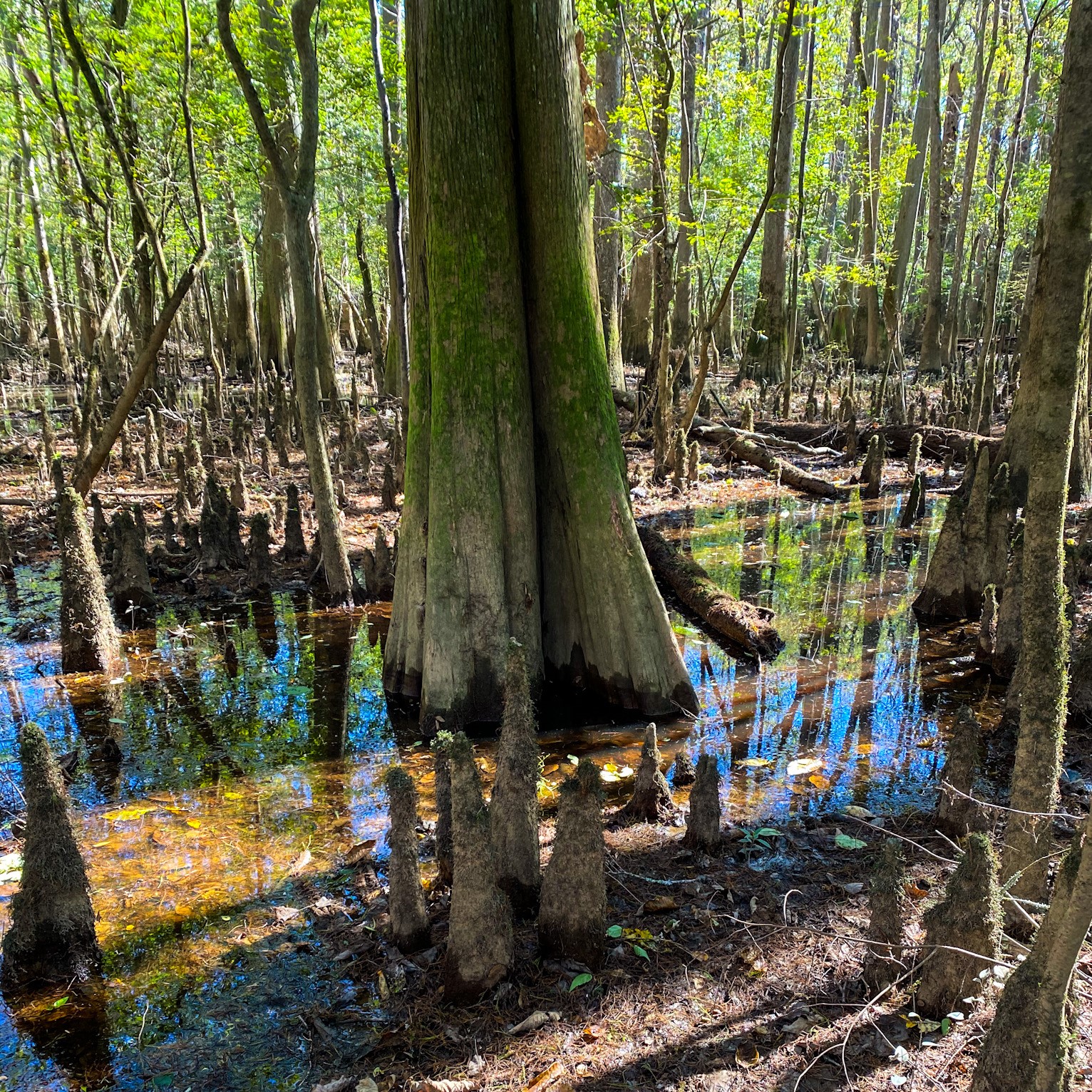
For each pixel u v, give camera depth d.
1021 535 6.17
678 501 11.34
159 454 12.88
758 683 5.67
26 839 2.96
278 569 8.57
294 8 5.89
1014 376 19.58
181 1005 2.81
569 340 5.34
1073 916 1.74
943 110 30.25
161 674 6.06
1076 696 4.56
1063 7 17.62
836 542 9.16
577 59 5.27
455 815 2.65
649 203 15.66
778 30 12.71
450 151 5.05
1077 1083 2.14
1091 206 1.86
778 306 20.62
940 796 3.70
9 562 8.27
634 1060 2.44
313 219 16.19
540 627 5.58
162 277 8.75
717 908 3.16
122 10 10.56
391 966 2.90
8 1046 2.67
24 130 15.20
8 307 27.14
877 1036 2.47
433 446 5.29
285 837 3.91
